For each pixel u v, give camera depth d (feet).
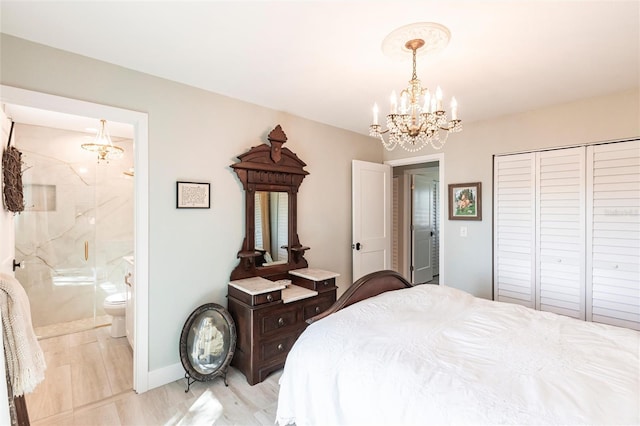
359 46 6.07
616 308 8.55
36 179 11.25
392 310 5.82
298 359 5.02
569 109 9.23
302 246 10.59
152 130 7.41
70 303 11.89
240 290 8.08
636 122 8.22
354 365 4.29
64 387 7.49
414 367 3.98
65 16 5.14
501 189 10.57
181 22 5.32
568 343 4.67
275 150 9.53
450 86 8.02
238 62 6.79
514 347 4.53
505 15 5.06
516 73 7.28
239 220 9.06
